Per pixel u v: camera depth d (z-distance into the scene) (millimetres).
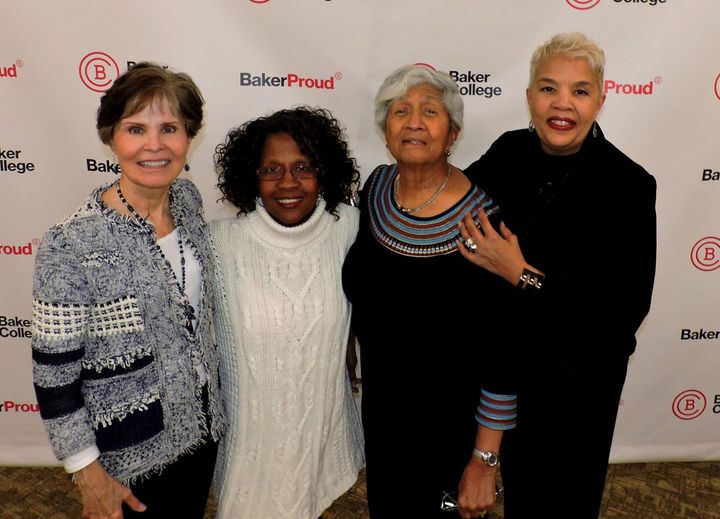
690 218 2199
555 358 1415
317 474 1514
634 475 2389
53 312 1133
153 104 1171
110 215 1182
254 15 1998
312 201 1405
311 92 2070
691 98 2080
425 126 1314
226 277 1413
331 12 2000
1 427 2379
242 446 1459
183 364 1272
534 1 1999
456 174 1439
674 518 2148
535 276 1336
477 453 1469
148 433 1248
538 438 1508
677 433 2449
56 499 2213
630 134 2115
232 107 2074
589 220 1355
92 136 2080
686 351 2352
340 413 1546
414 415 1442
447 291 1353
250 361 1401
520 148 1546
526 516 1589
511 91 2076
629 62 2047
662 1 1999
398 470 1507
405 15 2004
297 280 1406
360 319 1479
